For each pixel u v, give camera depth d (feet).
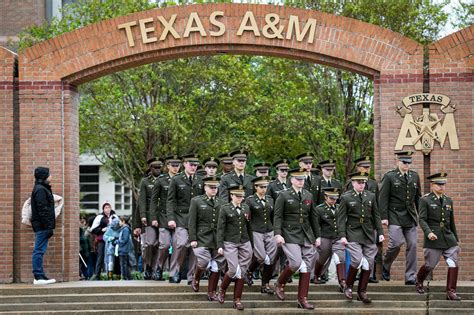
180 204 65.92
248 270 65.00
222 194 66.33
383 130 68.85
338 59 69.72
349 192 62.59
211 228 62.49
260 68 111.34
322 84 108.78
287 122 107.14
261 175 66.49
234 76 107.24
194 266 65.26
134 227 73.31
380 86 69.05
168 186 67.05
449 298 62.34
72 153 70.85
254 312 60.39
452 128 68.18
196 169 68.33
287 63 107.76
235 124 109.40
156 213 67.31
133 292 63.87
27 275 69.46
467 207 67.97
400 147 68.59
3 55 70.54
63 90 70.49
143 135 108.06
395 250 65.10
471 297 63.16
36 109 70.33
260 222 63.46
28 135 70.23
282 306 61.82
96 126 107.55
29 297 62.75
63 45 70.54
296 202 61.52
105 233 80.64
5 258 69.36
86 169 164.96
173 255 65.87
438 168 68.28
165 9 70.33
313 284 65.57
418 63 68.74
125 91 106.63
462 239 67.82
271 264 63.62
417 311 60.54
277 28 69.72
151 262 69.82
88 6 111.86
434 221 62.64
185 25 70.08
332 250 65.31
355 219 62.23
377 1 104.58
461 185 68.08
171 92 106.52
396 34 69.00
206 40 69.97
